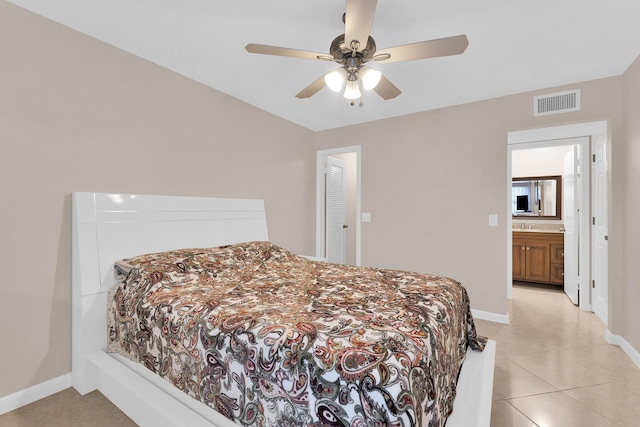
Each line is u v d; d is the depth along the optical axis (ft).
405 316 4.58
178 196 8.73
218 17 6.31
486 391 5.43
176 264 6.82
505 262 10.50
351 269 8.23
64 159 6.61
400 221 12.45
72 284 6.72
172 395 5.07
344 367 3.42
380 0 5.65
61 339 6.59
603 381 6.89
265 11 6.11
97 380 6.55
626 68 8.42
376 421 3.10
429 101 10.89
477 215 10.94
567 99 9.45
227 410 4.26
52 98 6.43
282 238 12.63
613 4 5.84
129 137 7.72
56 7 6.03
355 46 5.36
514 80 9.18
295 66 8.41
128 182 7.69
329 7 5.95
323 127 14.05
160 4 5.92
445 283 6.58
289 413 3.67
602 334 9.50
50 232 6.41
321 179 14.69
